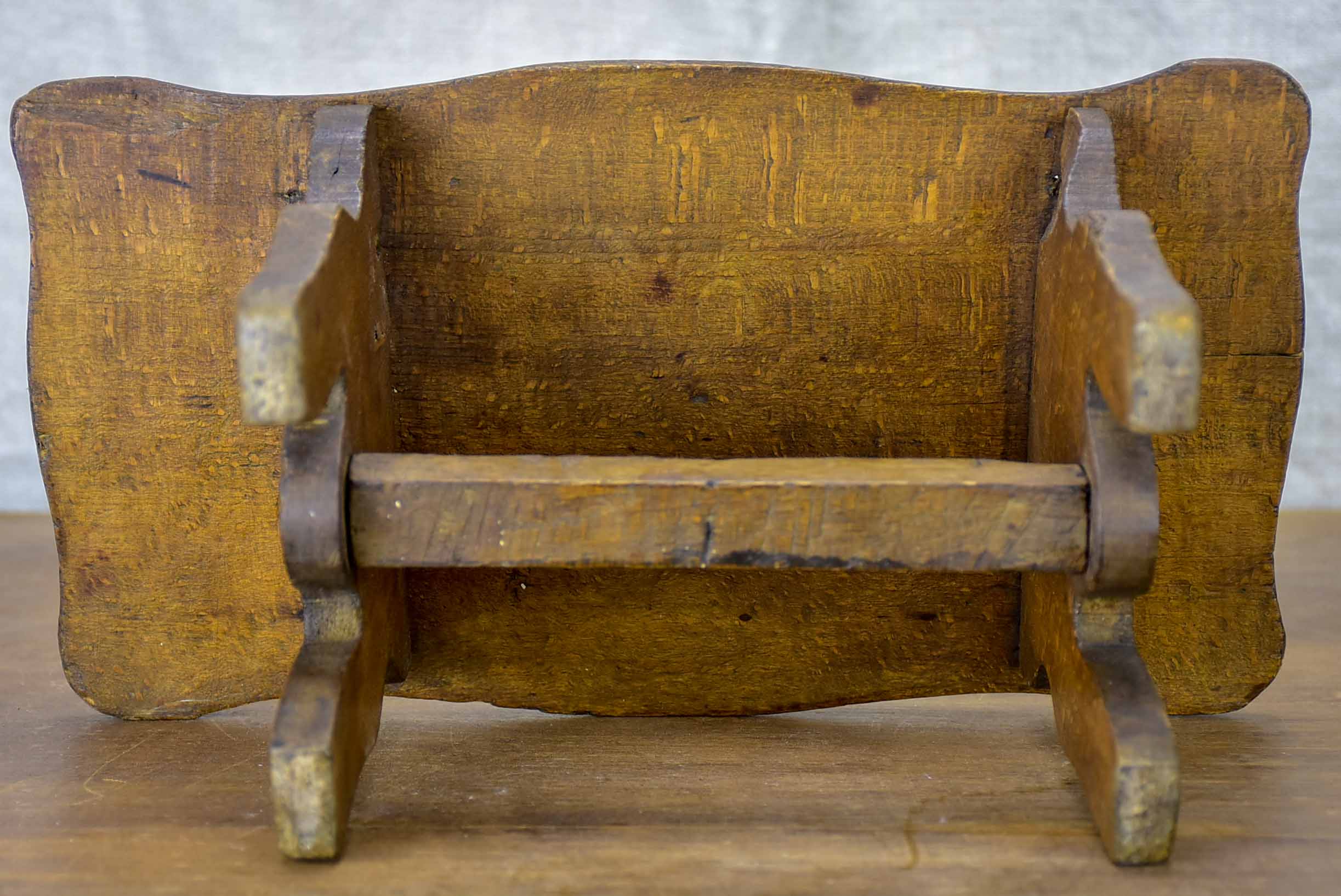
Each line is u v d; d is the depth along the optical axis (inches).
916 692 70.6
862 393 68.3
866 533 54.6
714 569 69.5
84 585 68.9
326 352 53.2
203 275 66.1
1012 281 66.8
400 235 66.1
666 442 68.9
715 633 70.1
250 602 69.2
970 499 54.4
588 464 55.6
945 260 66.8
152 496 68.1
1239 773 63.9
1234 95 64.3
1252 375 66.9
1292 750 66.6
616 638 70.1
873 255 66.8
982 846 56.9
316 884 53.9
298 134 64.9
